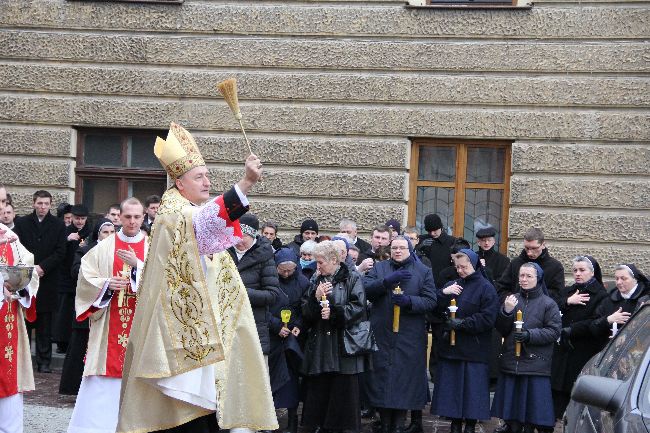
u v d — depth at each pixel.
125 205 10.09
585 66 14.95
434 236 14.37
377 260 12.80
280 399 11.27
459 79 15.30
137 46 16.06
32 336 16.75
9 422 9.59
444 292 11.30
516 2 15.45
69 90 16.22
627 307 11.02
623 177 14.87
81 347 12.25
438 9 15.36
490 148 15.56
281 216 15.69
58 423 11.19
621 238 14.77
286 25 15.73
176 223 5.87
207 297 5.84
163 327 5.82
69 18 16.19
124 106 16.11
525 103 15.13
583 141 14.98
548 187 15.00
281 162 15.73
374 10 15.52
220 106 15.93
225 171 15.85
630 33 14.84
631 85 14.84
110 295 9.77
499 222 15.52
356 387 10.88
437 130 15.37
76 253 13.20
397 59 15.47
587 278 11.55
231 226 5.82
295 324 11.35
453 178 15.64
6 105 16.31
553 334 10.88
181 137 6.17
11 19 16.30
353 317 10.73
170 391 5.79
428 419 12.88
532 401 10.91
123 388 6.00
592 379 6.40
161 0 16.02
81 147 16.53
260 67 15.81
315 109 15.66
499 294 12.50
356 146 15.56
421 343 11.39
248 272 10.65
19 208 16.33
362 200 15.57
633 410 5.95
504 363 11.09
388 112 15.50
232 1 15.88
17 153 16.34
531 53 15.10
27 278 9.18
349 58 15.58
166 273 5.86
